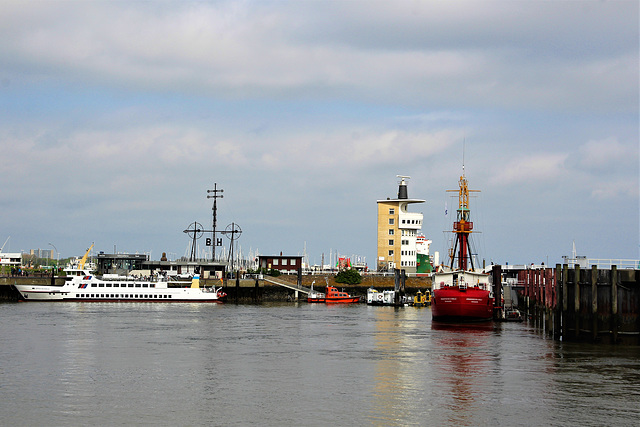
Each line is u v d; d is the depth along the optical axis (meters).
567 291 97.94
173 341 103.38
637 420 58.66
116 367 80.94
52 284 197.38
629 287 90.38
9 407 62.25
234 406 62.97
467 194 158.12
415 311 176.00
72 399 65.25
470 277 141.88
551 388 69.69
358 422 58.06
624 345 90.69
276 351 94.12
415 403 64.06
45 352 91.12
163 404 63.62
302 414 60.41
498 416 59.75
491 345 100.12
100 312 153.75
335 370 79.69
